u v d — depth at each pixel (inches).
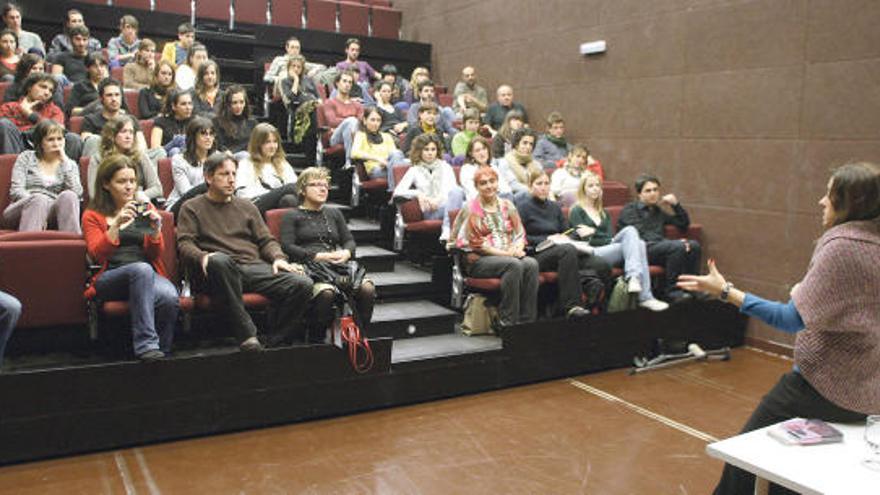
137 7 272.1
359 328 132.1
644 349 170.6
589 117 235.0
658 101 209.6
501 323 153.6
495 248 160.6
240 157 175.9
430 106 218.4
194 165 161.9
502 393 148.1
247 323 124.0
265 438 120.0
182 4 279.7
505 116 251.8
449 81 309.4
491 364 148.6
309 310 132.6
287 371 126.2
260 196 158.2
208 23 281.6
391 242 191.2
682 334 176.2
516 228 167.5
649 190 185.9
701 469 111.6
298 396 127.4
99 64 197.2
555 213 178.7
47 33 257.0
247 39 281.6
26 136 162.6
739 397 146.9
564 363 158.9
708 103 195.5
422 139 187.3
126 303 119.3
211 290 127.6
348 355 131.5
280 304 130.5
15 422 106.0
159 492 99.1
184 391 117.6
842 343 68.4
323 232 146.3
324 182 146.3
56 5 250.8
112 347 127.9
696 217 199.9
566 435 124.6
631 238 173.0
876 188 67.5
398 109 255.1
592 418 133.5
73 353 125.5
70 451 109.7
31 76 168.4
